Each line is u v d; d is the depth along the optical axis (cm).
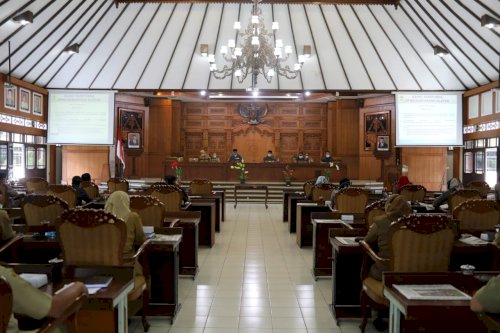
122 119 1727
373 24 1089
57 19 957
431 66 1214
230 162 1650
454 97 1322
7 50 980
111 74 1278
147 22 1091
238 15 1077
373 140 1731
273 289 535
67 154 1628
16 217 610
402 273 283
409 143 1330
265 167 1653
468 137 1312
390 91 1342
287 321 430
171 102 1889
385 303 346
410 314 244
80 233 335
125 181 1028
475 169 1285
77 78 1282
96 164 1630
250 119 1994
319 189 877
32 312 188
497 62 1036
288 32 1138
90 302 260
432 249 336
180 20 1091
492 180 1184
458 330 275
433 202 806
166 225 546
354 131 1855
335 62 1251
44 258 419
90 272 299
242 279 579
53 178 1384
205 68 1278
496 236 402
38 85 1270
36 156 1294
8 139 1141
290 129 2005
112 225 335
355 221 556
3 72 1082
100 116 1327
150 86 1340
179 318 436
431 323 276
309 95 1897
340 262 440
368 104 1762
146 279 398
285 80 1338
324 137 1994
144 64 1252
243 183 1420
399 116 1334
